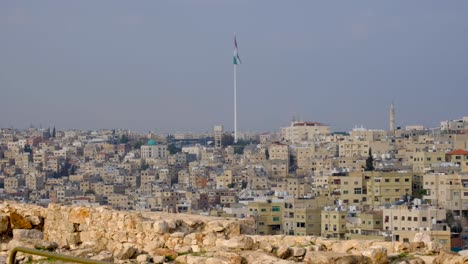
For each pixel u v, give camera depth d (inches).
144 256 1496.1
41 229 1839.3
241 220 1727.4
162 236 1605.6
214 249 1504.7
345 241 1518.2
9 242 1643.7
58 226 1808.6
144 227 1644.9
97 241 1715.1
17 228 1818.4
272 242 1551.4
